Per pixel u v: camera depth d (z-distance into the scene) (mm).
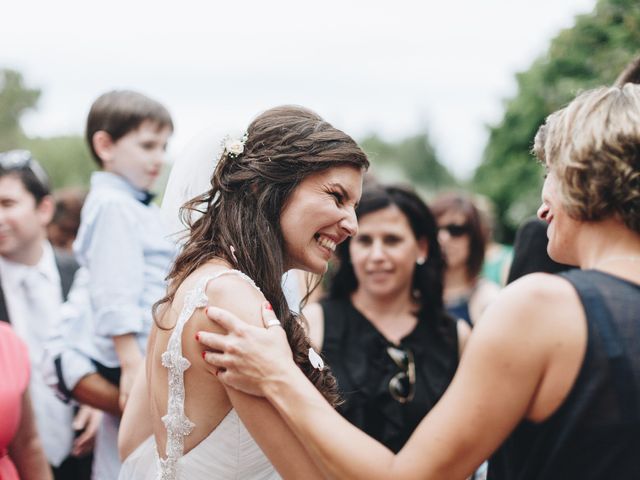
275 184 2043
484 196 13750
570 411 1567
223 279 1948
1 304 3600
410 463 1651
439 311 3326
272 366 1817
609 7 5152
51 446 3635
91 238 3305
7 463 2654
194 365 1933
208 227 2107
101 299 3174
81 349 3279
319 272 2129
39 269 3891
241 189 2072
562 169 1654
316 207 2039
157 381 2045
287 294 2699
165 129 3559
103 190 3398
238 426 1977
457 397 1642
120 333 3145
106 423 3330
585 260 1705
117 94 3520
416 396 3111
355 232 2092
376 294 3289
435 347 3250
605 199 1610
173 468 1962
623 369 1539
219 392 1954
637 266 1631
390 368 3162
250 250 2025
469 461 1632
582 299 1585
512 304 1622
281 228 2068
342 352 3201
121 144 3457
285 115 2141
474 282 5129
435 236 3381
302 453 1859
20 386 2662
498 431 1612
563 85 5906
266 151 2061
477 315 5012
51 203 4027
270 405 1867
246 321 1896
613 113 1611
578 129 1642
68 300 3814
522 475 1653
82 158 23047
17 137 23734
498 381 1601
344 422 1762
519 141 12586
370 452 1695
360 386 3102
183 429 1945
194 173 2436
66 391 3283
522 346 1588
